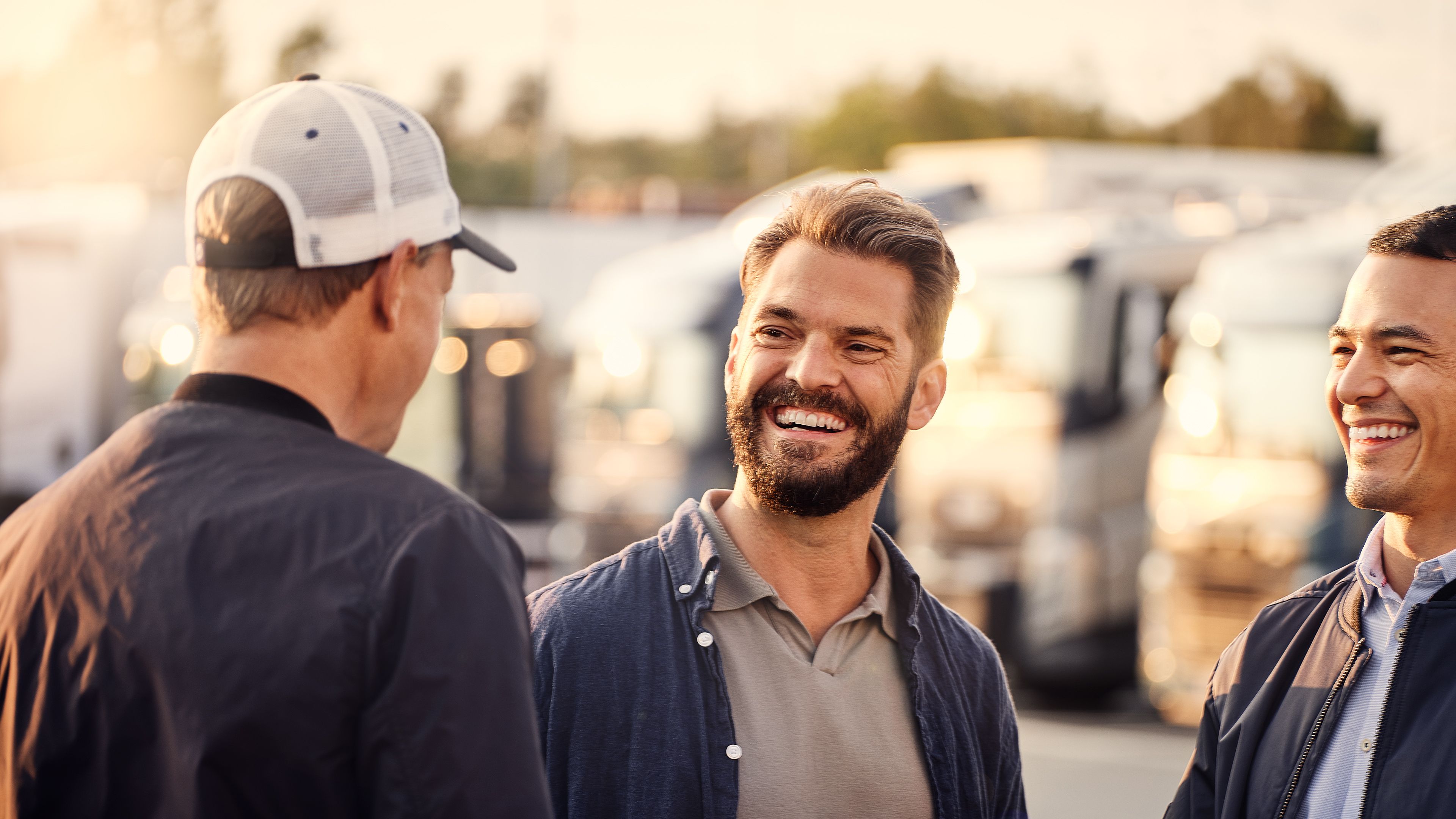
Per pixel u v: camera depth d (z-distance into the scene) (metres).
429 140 1.85
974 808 2.19
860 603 2.23
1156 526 9.86
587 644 2.12
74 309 14.41
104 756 1.61
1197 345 9.86
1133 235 11.12
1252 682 2.35
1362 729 2.15
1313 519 9.10
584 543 12.48
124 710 1.61
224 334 1.75
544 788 1.65
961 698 2.25
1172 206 13.73
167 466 1.69
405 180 1.79
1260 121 38.62
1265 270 9.65
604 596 2.16
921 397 2.29
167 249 14.71
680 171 56.12
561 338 14.66
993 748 2.30
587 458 12.60
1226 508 9.41
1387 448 2.16
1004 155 13.74
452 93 45.56
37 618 1.68
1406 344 2.13
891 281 2.17
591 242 15.27
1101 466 10.59
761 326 2.17
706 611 2.13
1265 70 38.41
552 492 14.48
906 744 2.15
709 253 13.19
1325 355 9.28
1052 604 10.41
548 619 2.16
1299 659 2.30
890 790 2.11
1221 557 9.40
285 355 1.73
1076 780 7.64
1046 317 10.80
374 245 1.75
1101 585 10.47
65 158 36.00
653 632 2.12
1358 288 2.22
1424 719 2.06
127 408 14.03
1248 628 2.42
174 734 1.58
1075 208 13.53
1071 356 10.68
